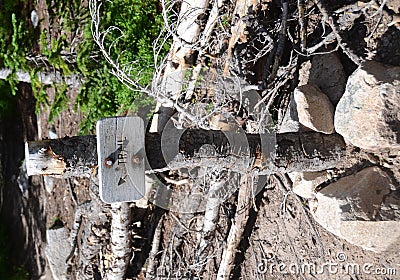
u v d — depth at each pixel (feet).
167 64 11.12
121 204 11.99
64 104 14.21
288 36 10.22
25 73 14.70
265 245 11.68
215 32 10.58
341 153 9.19
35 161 7.48
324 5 9.22
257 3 9.96
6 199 20.29
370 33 8.96
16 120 19.11
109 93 13.10
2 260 19.66
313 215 9.68
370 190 8.48
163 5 9.55
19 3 15.87
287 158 8.91
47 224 17.85
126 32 12.24
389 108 7.87
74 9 13.93
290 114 9.77
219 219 12.28
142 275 14.21
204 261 12.55
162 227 13.56
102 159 7.34
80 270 14.98
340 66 9.56
